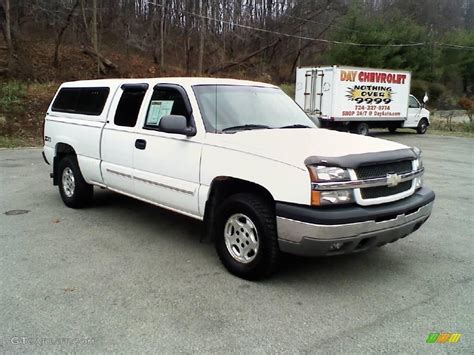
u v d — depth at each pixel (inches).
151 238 203.3
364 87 770.2
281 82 1525.6
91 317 130.0
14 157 444.8
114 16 1264.8
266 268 152.1
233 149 158.7
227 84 194.5
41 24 1109.7
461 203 291.4
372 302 143.3
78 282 154.0
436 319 133.0
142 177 196.9
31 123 630.5
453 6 2271.2
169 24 1325.0
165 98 191.5
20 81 813.9
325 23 1612.9
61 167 257.9
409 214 154.1
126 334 121.3
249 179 152.0
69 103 257.6
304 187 138.0
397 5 2050.9
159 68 1196.5
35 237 201.6
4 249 185.2
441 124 1055.0
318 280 159.8
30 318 128.8
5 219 229.6
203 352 113.6
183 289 150.1
